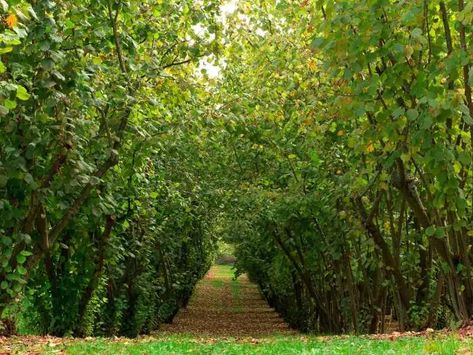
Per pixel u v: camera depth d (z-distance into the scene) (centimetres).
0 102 808
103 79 1183
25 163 971
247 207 2230
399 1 889
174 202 2077
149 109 1344
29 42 946
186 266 3475
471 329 1132
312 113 1414
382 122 1016
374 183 1351
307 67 1510
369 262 1825
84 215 1432
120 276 1873
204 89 1516
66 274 1544
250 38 1644
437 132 963
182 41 1434
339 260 2144
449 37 1006
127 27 1270
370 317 2000
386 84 987
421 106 948
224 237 3594
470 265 1248
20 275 1086
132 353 1016
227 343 1284
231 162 2219
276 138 1719
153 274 2561
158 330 2939
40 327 1555
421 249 1711
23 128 977
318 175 1747
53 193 1068
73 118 1065
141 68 1260
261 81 1675
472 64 948
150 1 1323
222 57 1562
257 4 1580
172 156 2036
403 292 1627
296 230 2053
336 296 2359
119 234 1873
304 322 2888
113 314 1911
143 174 1461
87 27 1113
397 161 1205
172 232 2498
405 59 956
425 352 786
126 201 1612
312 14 1300
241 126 1734
